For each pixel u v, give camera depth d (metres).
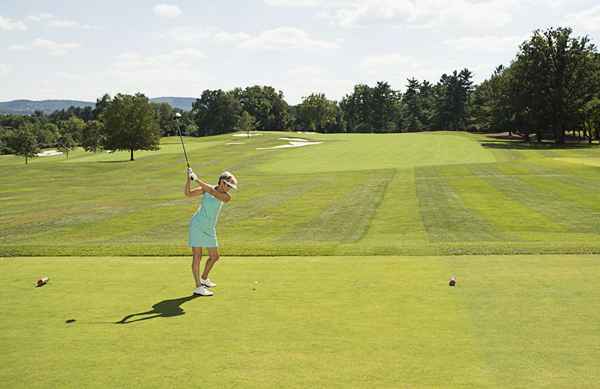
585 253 10.15
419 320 6.18
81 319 6.52
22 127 94.88
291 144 70.81
